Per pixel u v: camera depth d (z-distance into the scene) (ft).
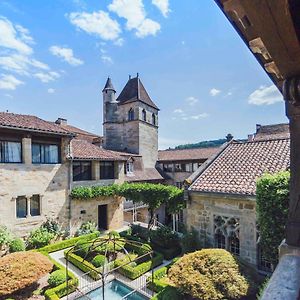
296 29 4.51
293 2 4.11
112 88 111.14
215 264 30.09
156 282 36.42
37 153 57.67
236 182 37.91
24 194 54.19
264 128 106.32
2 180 50.80
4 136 51.62
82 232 63.41
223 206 37.63
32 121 60.29
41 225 57.11
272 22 4.39
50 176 59.26
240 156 45.68
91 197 65.51
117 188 69.82
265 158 41.37
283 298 5.47
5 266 35.78
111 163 76.28
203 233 40.09
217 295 27.09
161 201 56.03
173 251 48.93
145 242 53.57
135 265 43.42
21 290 36.70
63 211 61.57
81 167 67.77
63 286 36.19
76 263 46.21
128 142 105.60
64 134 60.29
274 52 5.40
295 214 7.32
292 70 6.04
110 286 39.78
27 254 39.52
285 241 7.55
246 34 5.56
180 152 119.96
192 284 28.19
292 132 7.29
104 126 110.32
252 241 34.30
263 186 30.04
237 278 28.32
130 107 105.50
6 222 51.11
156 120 116.88
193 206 41.47
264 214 29.81
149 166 109.19
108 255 47.83
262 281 30.66
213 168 44.80
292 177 7.37
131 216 85.81
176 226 64.39
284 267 6.64
